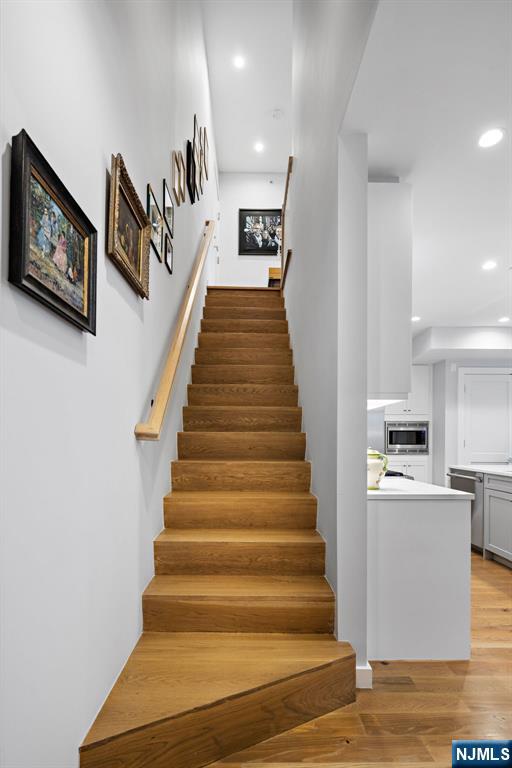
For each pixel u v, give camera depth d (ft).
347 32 6.26
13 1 3.11
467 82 5.71
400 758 4.96
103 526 4.93
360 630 6.37
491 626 8.63
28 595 3.30
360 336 6.72
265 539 7.64
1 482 2.97
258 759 4.95
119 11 5.57
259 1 13.80
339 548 6.49
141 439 6.22
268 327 14.89
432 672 6.74
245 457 10.26
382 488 8.01
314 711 5.63
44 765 3.54
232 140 20.92
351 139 6.84
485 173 7.86
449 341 19.13
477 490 14.64
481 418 21.26
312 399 9.34
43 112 3.56
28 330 3.31
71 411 4.08
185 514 8.38
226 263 23.35
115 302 5.38
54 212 3.61
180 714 4.74
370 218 7.57
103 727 4.47
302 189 11.34
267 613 6.60
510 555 12.79
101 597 4.86
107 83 5.11
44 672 3.54
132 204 5.85
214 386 12.01
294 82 13.78
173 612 6.62
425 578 7.15
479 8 4.61
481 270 12.53
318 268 8.63
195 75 12.88
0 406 2.96
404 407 22.72
